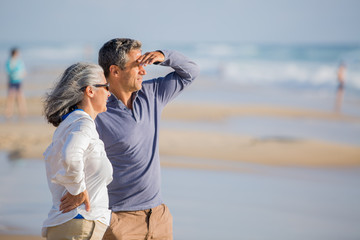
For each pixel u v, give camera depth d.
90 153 4.32
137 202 5.40
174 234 8.75
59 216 4.32
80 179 4.09
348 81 48.81
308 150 17.70
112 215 5.32
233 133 20.86
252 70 64.94
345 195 12.12
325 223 9.80
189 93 37.62
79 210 4.29
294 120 25.58
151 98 5.61
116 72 5.22
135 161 5.30
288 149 17.77
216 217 9.88
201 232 8.91
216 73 62.75
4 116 23.23
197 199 11.21
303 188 12.71
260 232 9.06
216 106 29.53
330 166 15.46
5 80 41.12
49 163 4.38
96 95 4.50
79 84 4.42
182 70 5.82
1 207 9.94
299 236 8.92
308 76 54.91
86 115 4.36
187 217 9.82
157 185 5.55
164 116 25.22
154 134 5.54
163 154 16.31
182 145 17.86
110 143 5.22
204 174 13.80
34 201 10.46
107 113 5.24
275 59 95.25
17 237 8.11
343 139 20.16
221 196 11.53
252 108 29.27
